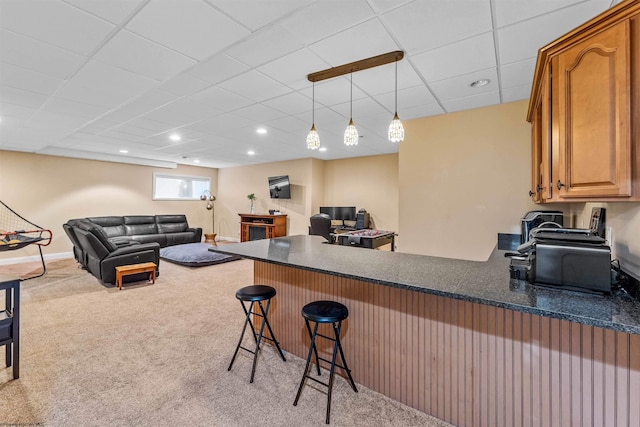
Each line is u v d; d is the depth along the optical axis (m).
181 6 1.66
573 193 1.41
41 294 3.92
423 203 3.66
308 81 2.69
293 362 2.33
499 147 3.23
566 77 1.47
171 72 2.50
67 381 2.03
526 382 1.48
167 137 4.95
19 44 2.05
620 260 1.59
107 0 1.61
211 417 1.71
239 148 5.97
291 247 2.61
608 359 1.30
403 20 1.81
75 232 4.71
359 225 6.68
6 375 2.08
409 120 3.78
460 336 1.66
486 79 2.63
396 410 1.80
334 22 1.83
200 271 5.25
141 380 2.05
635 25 1.14
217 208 9.36
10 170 5.73
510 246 2.97
